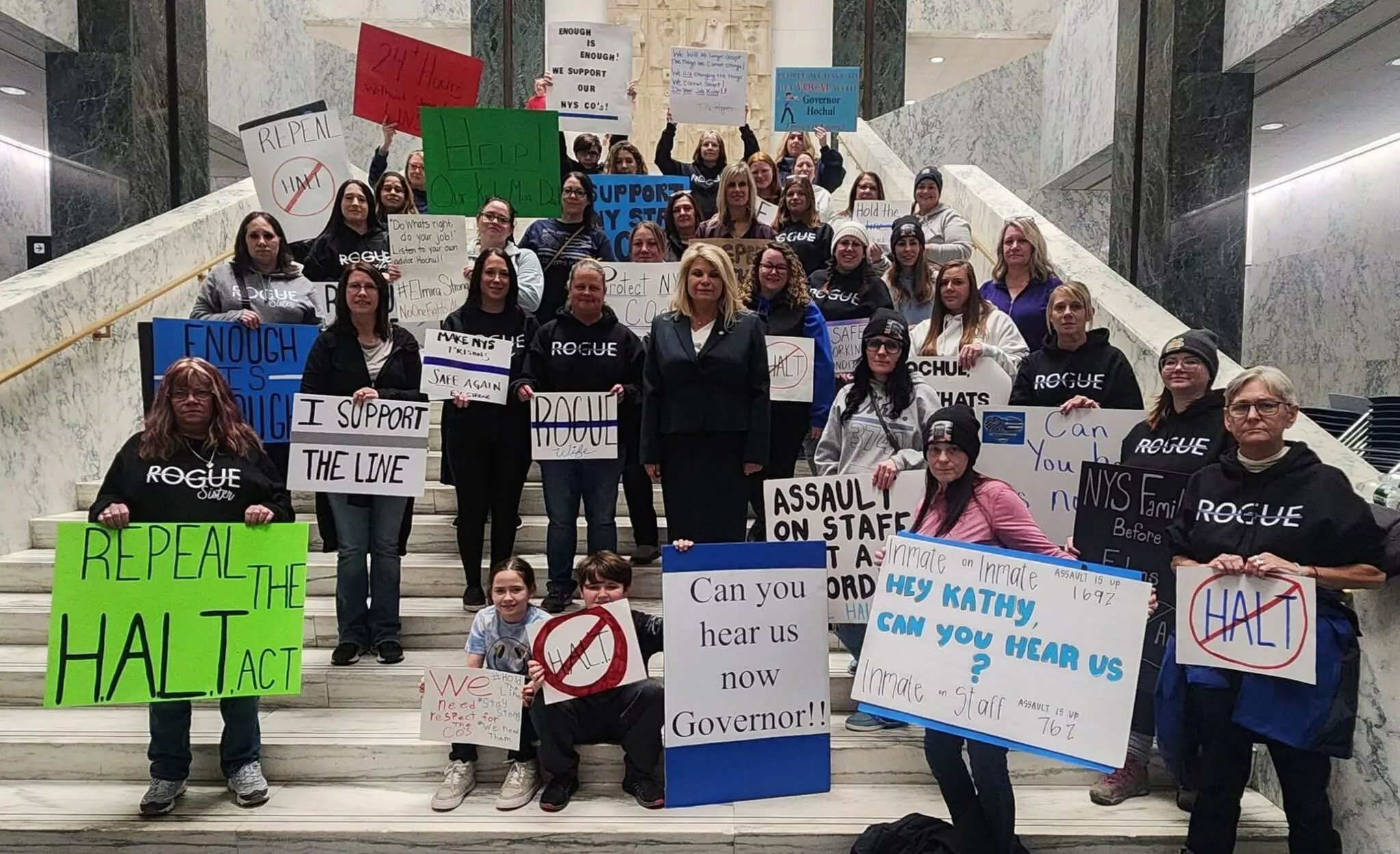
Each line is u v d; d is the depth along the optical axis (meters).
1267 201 11.73
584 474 4.10
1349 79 7.34
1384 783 2.97
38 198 8.43
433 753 3.51
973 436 3.13
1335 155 10.06
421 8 11.83
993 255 6.63
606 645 3.35
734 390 3.76
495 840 3.15
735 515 3.84
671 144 7.07
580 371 4.08
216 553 3.19
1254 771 3.53
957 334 4.31
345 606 3.96
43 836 3.13
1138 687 3.34
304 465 3.79
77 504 5.08
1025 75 12.65
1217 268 7.05
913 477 3.46
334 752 3.51
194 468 3.25
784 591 3.46
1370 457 5.88
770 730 3.42
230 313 4.47
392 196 5.82
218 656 3.16
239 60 9.74
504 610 3.38
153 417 3.27
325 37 12.23
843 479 3.52
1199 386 3.32
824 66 11.88
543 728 3.34
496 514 4.22
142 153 6.80
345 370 3.89
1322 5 5.96
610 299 5.20
